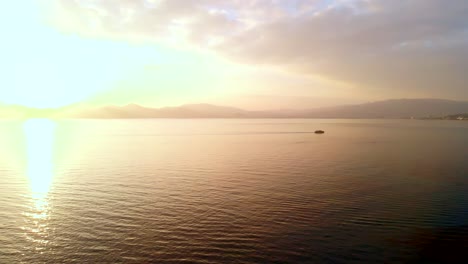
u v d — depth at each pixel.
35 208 34.00
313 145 102.00
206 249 24.50
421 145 99.31
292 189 41.34
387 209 33.06
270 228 28.22
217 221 29.88
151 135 157.38
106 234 27.16
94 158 72.19
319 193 39.28
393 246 24.83
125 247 24.89
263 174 51.69
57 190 41.50
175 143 111.75
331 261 22.73
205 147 97.06
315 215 31.34
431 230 27.70
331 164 62.00
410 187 42.19
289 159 69.56
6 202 36.22
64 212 32.59
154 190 41.16
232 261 22.77
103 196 38.41
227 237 26.48
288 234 27.00
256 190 40.88
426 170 54.75
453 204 34.66
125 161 67.25
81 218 30.83
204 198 37.28
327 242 25.53
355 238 26.22
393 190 40.56
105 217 31.06
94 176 50.53
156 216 31.22
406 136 141.00
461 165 59.91
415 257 23.22
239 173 52.69
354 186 42.88
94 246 25.08
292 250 24.31
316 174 51.44
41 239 26.38
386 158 70.25
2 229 28.36
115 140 126.31
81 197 38.03
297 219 30.30
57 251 24.39
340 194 38.84
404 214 31.58
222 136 149.12
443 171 53.69
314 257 23.30
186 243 25.45
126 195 38.75
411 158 69.88
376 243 25.33
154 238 26.33
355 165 60.59
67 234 27.25
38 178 49.22
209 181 46.44
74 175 51.44
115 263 22.61
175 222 29.62
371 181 45.91
